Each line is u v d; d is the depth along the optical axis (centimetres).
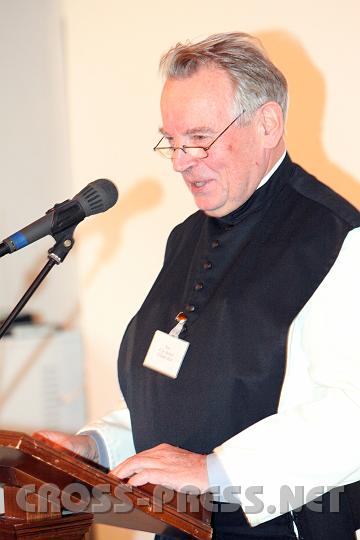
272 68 250
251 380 234
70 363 460
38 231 230
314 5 412
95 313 470
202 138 241
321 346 229
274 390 233
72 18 464
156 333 255
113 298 466
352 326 227
